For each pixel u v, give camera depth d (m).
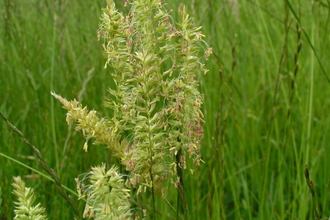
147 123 0.40
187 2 0.97
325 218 0.60
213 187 0.52
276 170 0.83
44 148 0.77
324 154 0.73
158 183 0.41
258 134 0.87
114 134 0.41
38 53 0.99
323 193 0.71
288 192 0.71
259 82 1.00
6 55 0.98
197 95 0.41
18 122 0.83
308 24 0.98
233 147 0.86
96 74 0.92
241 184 0.75
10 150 0.73
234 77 0.99
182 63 0.40
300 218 0.60
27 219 0.40
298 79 0.91
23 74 0.96
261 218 0.62
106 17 0.41
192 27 0.40
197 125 0.40
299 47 0.57
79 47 1.02
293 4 0.97
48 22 1.07
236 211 0.65
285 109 0.87
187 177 0.73
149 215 0.69
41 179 0.71
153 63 0.40
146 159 0.40
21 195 0.40
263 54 1.01
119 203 0.38
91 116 0.40
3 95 0.93
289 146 0.80
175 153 0.40
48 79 1.00
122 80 0.41
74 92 0.71
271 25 1.06
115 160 0.66
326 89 0.85
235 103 0.94
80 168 0.74
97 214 0.39
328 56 0.84
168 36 0.40
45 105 0.89
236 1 0.98
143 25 0.40
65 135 0.84
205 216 0.69
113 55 0.41
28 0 1.10
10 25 0.95
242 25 1.07
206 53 0.41
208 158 0.80
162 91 0.41
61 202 0.66
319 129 0.74
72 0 1.02
